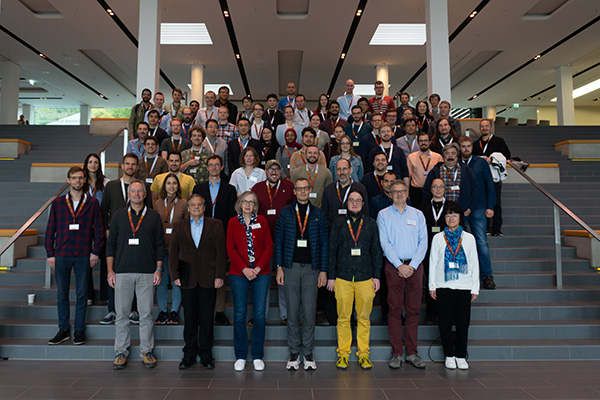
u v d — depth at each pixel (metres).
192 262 4.13
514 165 6.36
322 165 5.41
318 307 4.89
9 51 14.54
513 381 3.78
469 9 11.20
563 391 3.55
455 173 5.14
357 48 13.83
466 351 4.16
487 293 5.22
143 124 6.27
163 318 4.67
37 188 7.83
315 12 11.36
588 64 15.76
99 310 4.87
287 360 4.36
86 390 3.52
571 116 15.67
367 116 7.81
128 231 4.19
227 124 6.55
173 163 5.29
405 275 4.12
